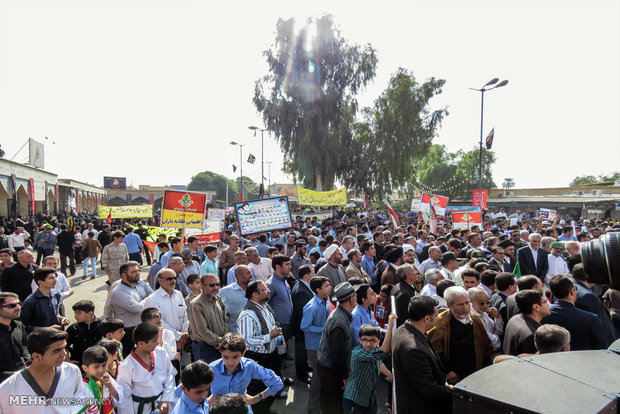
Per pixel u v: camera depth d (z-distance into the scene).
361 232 15.26
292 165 35.44
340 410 4.23
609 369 1.79
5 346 4.12
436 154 59.34
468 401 1.69
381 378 5.83
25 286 6.51
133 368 3.67
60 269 14.47
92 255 13.41
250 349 4.64
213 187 102.44
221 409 2.59
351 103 34.72
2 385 2.90
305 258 8.79
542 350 3.10
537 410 1.48
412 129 33.91
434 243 9.65
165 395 3.79
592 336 3.75
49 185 37.31
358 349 3.99
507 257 8.09
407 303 5.24
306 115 32.72
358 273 7.02
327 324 4.27
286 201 10.37
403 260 6.85
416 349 3.14
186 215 9.48
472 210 15.27
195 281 5.64
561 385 1.65
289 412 4.92
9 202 27.47
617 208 32.81
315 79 33.62
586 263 1.90
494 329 4.71
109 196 76.25
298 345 5.91
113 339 4.09
